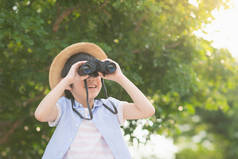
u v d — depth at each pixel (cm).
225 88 718
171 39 539
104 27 536
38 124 520
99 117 269
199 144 1795
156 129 564
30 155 651
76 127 262
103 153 260
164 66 542
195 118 1705
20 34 424
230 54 650
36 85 572
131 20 538
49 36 504
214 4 526
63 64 291
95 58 286
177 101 621
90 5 498
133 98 273
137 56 551
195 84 591
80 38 500
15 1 473
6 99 583
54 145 260
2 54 524
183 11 510
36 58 489
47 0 523
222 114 1662
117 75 271
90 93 271
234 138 1736
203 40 575
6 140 629
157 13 514
